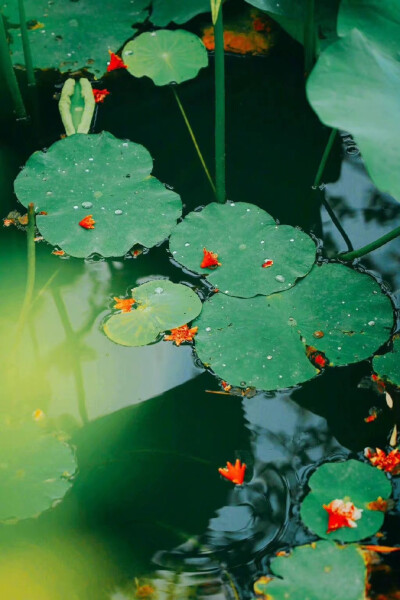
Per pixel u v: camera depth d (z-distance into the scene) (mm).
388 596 2240
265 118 2676
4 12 2781
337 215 2561
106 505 2318
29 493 2311
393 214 2561
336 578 2252
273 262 2492
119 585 2268
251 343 2418
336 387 2398
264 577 2262
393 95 2354
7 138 2658
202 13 2789
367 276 2479
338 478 2314
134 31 2764
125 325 2445
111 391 2402
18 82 2725
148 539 2295
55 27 2764
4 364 2424
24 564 2281
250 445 2361
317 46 2666
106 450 2357
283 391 2398
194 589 2262
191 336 2436
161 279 2494
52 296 2486
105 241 2516
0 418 2373
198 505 2318
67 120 2648
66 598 2260
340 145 2645
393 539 2283
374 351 2410
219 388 2404
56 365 2422
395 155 2305
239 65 2740
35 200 2555
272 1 2629
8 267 2514
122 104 2695
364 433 2365
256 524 2305
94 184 2572
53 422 2375
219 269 2488
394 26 2445
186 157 2631
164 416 2385
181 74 2703
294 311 2445
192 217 2539
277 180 2604
